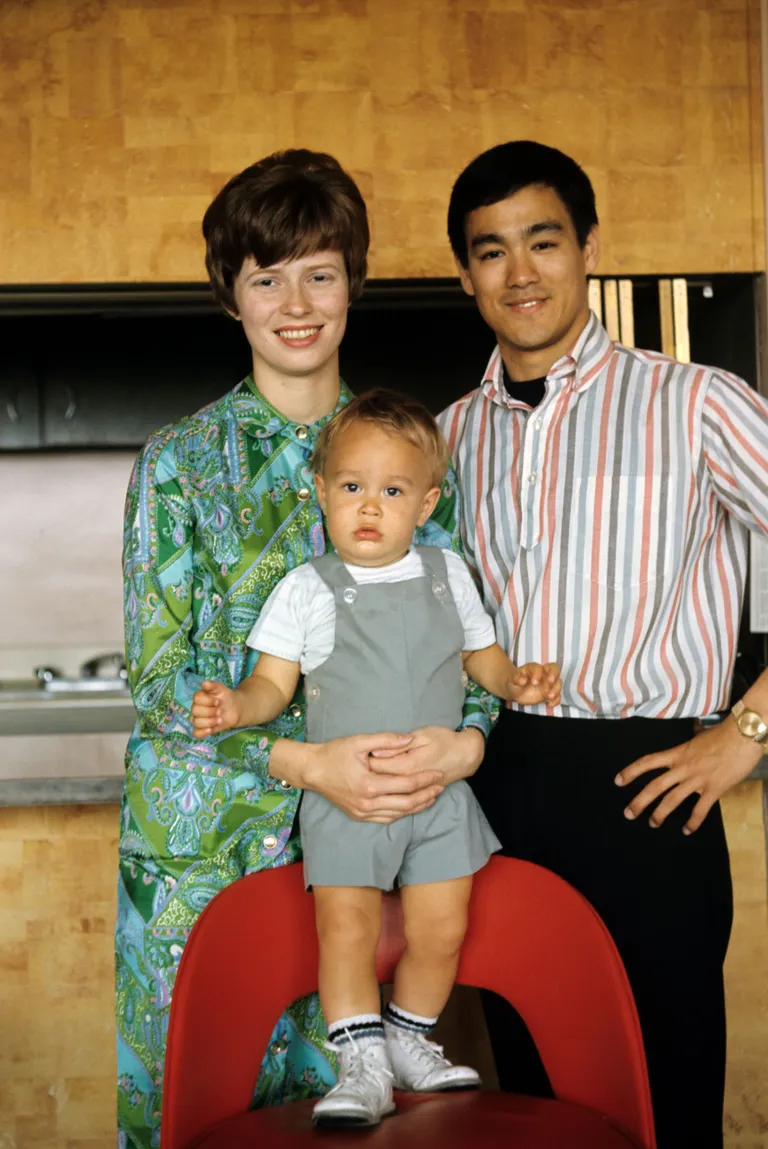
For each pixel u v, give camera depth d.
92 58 2.84
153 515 1.59
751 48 2.85
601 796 1.72
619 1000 1.42
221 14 2.83
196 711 1.45
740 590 1.80
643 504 1.73
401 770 1.48
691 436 1.73
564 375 1.79
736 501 1.73
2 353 3.20
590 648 1.73
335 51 2.83
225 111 2.84
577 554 1.74
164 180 2.86
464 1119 1.38
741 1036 2.41
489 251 1.79
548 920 1.51
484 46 2.83
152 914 1.60
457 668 1.59
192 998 1.39
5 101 2.85
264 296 1.60
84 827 2.33
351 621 1.53
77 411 3.21
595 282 2.90
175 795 1.61
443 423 1.95
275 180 1.57
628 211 2.86
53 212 2.87
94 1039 2.34
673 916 1.70
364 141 2.85
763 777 2.26
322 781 1.49
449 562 1.64
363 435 1.54
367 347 3.13
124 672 3.67
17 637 3.70
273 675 1.56
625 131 2.85
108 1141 2.34
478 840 1.55
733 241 2.87
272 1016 1.49
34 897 2.33
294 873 1.55
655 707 1.73
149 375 3.21
